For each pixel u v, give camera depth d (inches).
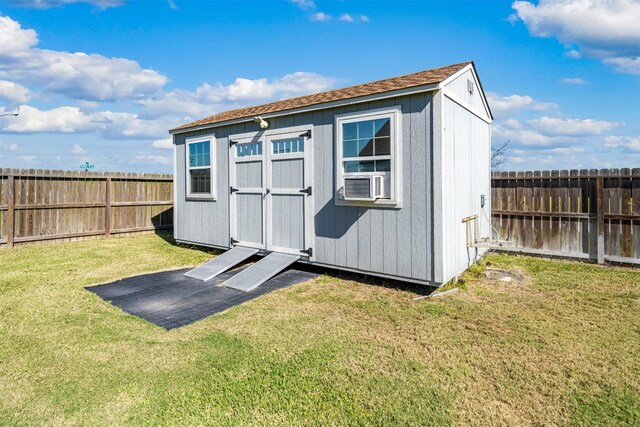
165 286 216.2
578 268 255.4
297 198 250.5
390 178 204.4
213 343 134.8
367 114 211.6
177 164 354.9
